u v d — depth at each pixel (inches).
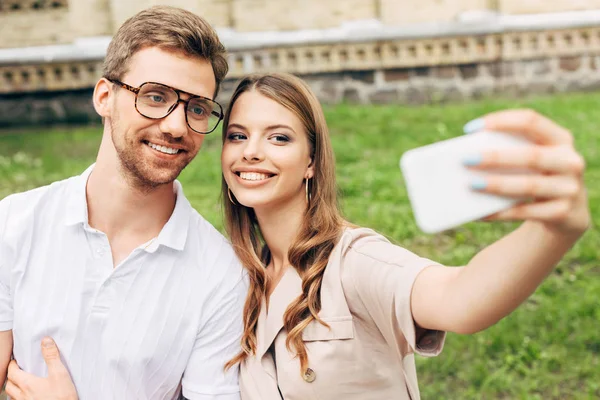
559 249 45.3
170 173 75.7
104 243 78.0
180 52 73.4
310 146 83.0
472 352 142.8
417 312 58.7
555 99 368.8
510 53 389.1
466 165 38.0
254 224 88.5
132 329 78.0
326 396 72.7
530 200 39.4
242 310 82.6
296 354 74.0
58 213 79.3
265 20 384.2
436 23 389.7
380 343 72.6
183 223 81.0
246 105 81.2
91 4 370.9
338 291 72.5
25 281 77.6
